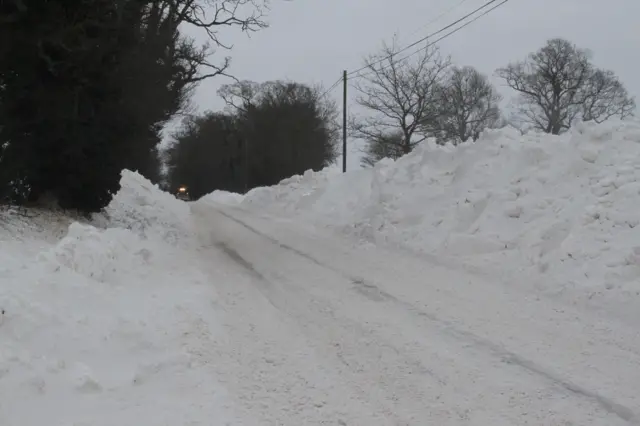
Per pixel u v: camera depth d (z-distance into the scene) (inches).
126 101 439.5
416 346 206.5
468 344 206.8
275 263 367.9
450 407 160.4
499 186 382.6
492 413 156.8
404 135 1290.6
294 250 414.9
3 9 331.6
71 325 192.4
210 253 417.7
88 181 410.0
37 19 338.3
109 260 277.9
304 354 200.8
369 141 1381.6
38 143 370.6
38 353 172.1
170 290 274.4
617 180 314.5
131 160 506.3
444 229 380.2
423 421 152.6
